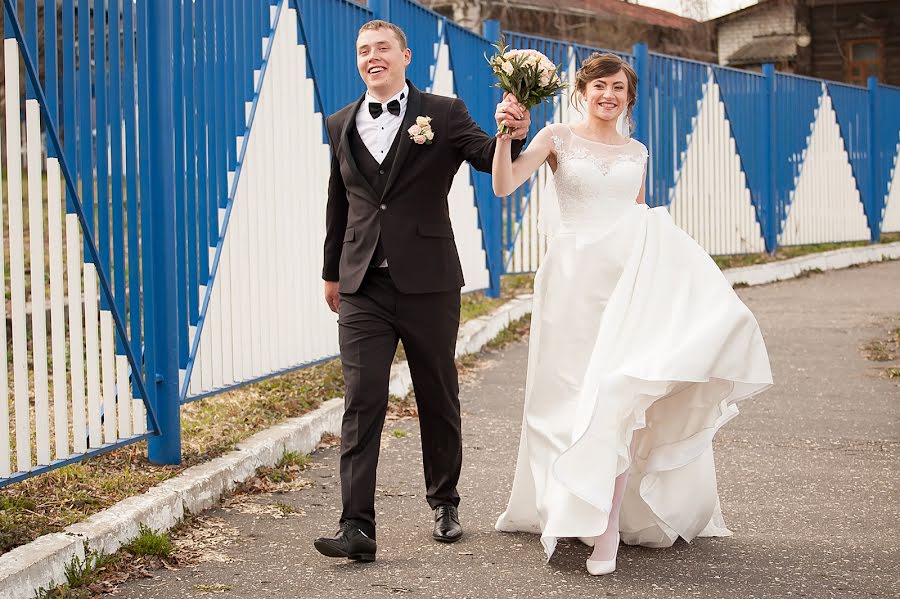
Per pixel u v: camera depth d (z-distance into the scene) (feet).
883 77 106.93
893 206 62.08
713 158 47.24
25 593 12.71
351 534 14.57
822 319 37.78
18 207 14.52
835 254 54.90
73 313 15.87
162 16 17.63
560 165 15.60
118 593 13.50
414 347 15.37
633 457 15.37
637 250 15.17
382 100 15.38
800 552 15.21
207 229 19.57
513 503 15.93
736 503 17.72
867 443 21.83
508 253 37.99
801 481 19.03
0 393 14.16
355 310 15.24
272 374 22.02
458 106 15.53
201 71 19.51
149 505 15.46
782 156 52.21
